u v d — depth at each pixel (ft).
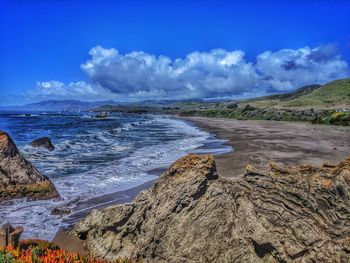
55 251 36.35
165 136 179.93
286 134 177.27
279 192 35.45
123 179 76.02
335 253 31.07
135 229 39.86
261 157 98.53
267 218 34.42
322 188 33.63
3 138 68.03
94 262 35.24
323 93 581.94
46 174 80.07
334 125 242.17
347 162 34.65
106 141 151.33
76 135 180.04
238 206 36.19
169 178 39.86
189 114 540.11
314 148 120.37
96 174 80.84
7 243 37.35
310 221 33.01
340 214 32.32
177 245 35.63
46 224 50.03
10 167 65.82
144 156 108.37
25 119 402.31
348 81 618.03
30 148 117.60
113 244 39.65
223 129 223.71
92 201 60.29
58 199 61.72
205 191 37.35
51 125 279.90
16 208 57.11
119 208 41.29
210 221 35.55
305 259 31.83
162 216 37.14
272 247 32.81
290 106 486.38
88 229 44.21
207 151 117.60
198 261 34.50
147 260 36.58
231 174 75.36
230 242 34.32
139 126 272.51
